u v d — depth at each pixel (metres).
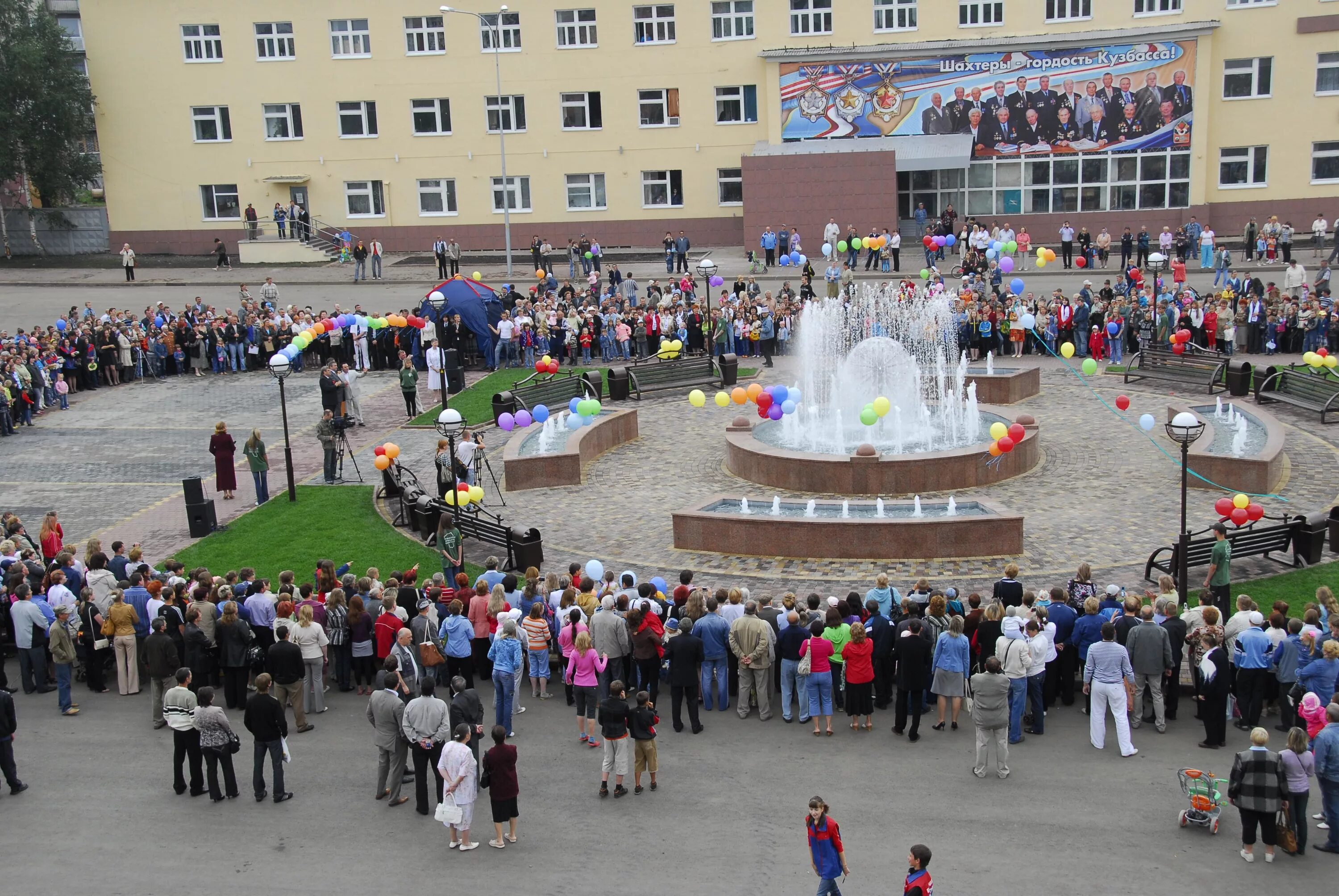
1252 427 26.80
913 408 28.56
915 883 10.08
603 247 56.09
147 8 55.41
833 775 13.84
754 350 37.84
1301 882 11.48
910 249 51.34
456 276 45.31
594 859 12.20
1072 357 35.41
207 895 11.83
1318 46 48.84
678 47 53.50
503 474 26.41
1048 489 23.45
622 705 13.27
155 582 17.20
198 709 13.70
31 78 54.12
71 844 12.91
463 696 13.88
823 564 20.11
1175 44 49.34
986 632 15.06
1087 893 11.32
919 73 51.34
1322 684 13.68
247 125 56.38
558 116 54.97
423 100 55.44
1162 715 14.70
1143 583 18.56
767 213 51.47
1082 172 51.47
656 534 22.00
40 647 17.20
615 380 32.94
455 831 12.59
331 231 56.62
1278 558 19.83
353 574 18.89
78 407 33.81
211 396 34.91
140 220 57.72
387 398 34.28
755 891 11.53
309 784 14.16
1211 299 35.09
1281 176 50.28
